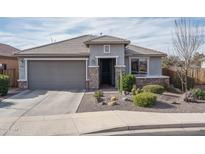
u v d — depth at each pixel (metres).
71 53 21.81
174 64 23.45
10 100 15.80
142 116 11.09
